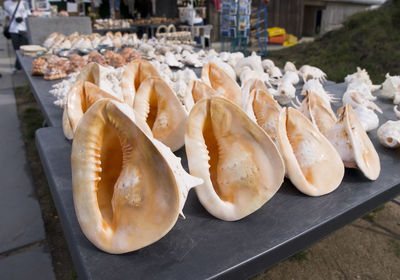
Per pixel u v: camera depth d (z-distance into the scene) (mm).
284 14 4410
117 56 1394
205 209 415
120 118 305
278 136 447
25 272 654
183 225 386
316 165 455
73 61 1350
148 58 1629
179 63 1501
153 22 3566
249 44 3238
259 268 351
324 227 399
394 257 727
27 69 1507
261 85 609
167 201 307
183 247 351
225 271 321
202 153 384
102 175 352
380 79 2119
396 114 773
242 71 1182
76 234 367
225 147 389
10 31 2406
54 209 858
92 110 309
